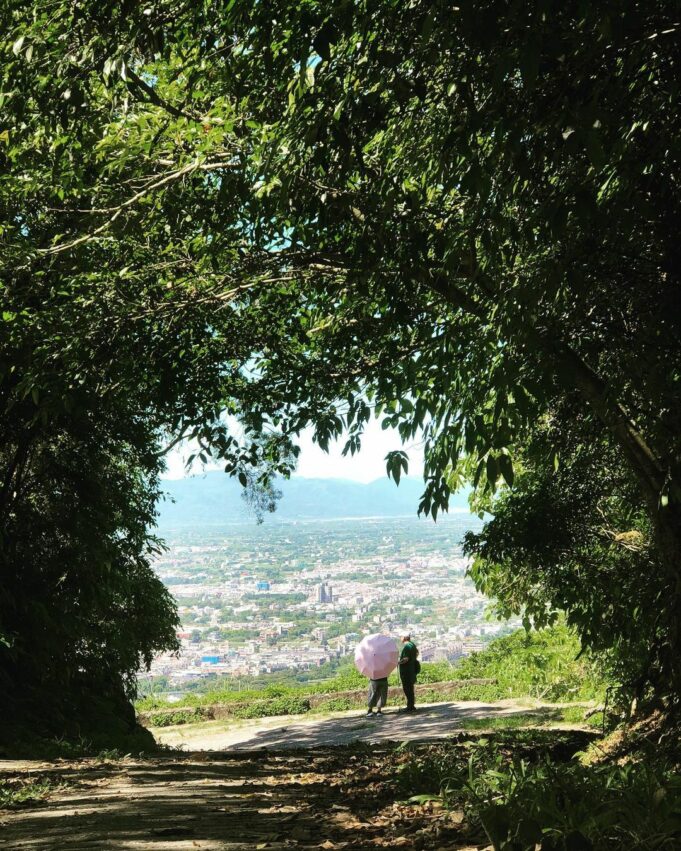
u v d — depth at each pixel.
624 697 10.49
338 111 5.22
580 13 4.09
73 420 13.59
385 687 22.20
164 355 10.18
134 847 4.48
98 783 8.09
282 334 10.87
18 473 14.45
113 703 16.95
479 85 5.23
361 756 10.68
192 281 9.62
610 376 7.20
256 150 6.86
